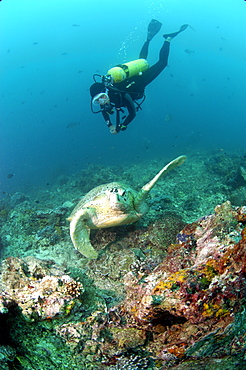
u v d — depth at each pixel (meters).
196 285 2.67
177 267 3.40
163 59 9.21
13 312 3.30
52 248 6.12
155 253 4.92
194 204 7.80
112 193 5.09
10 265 4.20
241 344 2.65
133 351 2.96
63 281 3.61
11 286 3.80
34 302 3.32
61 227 6.89
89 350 3.07
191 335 2.70
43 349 3.11
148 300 2.79
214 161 13.64
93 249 5.09
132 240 5.41
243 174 9.13
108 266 4.72
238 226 3.47
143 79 7.70
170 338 2.85
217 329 2.62
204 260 3.04
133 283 3.81
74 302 3.36
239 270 2.63
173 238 5.13
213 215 4.05
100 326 3.28
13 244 6.66
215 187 9.28
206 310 2.63
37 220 7.18
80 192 13.11
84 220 5.23
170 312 2.75
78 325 3.29
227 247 2.97
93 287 4.20
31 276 4.18
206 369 2.80
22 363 2.93
